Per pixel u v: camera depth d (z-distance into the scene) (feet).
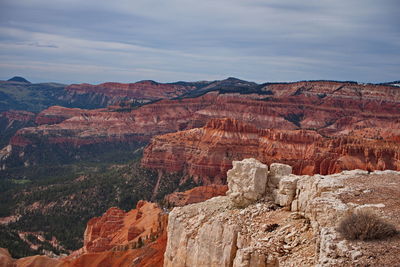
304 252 96.99
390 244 76.89
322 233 84.64
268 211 120.67
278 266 99.09
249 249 103.45
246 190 128.36
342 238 81.05
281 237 105.50
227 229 116.26
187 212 136.46
